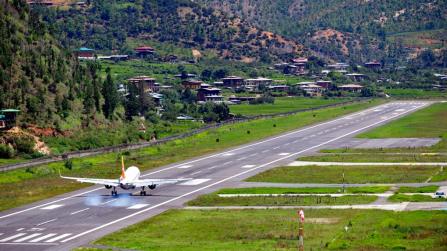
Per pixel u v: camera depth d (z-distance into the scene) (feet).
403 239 533.14
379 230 563.07
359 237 544.21
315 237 555.28
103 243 548.31
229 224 612.29
